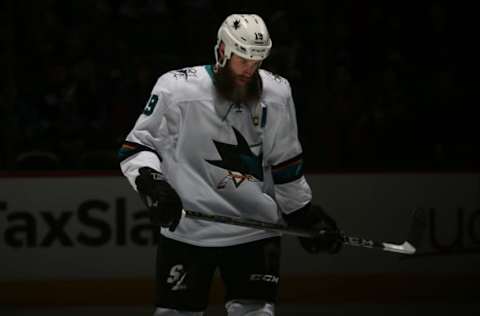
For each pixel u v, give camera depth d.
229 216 5.29
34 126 12.92
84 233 10.50
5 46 13.11
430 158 12.92
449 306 10.62
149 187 4.86
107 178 10.53
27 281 10.43
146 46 14.53
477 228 11.22
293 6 15.04
